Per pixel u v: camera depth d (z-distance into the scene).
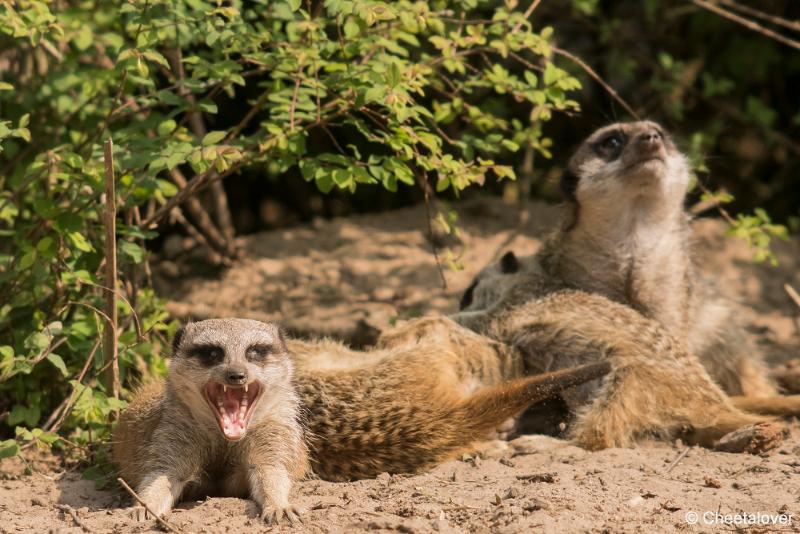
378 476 8.88
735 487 8.20
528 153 15.40
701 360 11.98
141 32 10.23
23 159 11.98
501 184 17.98
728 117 17.64
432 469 9.05
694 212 13.21
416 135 9.77
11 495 8.59
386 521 7.25
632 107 17.55
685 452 9.23
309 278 14.73
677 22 17.61
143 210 13.45
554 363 10.73
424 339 10.29
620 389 10.09
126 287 10.90
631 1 18.30
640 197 11.16
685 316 11.51
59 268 9.91
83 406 8.98
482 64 15.45
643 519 7.41
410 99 9.70
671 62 16.47
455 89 11.61
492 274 12.40
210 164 9.54
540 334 10.75
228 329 8.56
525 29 15.25
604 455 9.34
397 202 18.61
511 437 10.56
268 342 8.55
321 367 9.76
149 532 7.33
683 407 10.15
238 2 10.41
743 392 12.05
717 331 12.08
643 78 17.75
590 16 17.30
